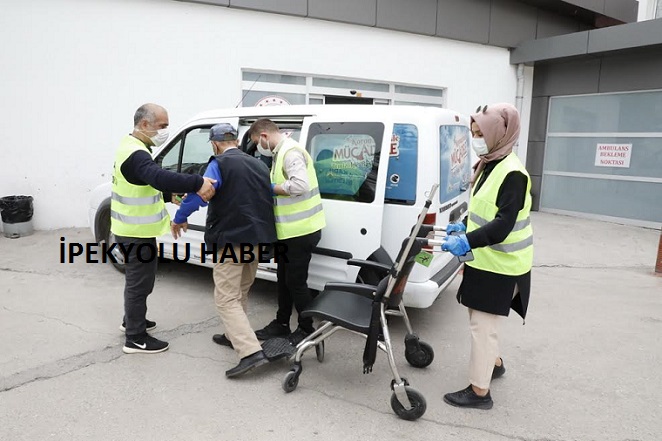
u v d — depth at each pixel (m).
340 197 3.83
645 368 3.47
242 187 3.17
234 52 7.81
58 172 7.24
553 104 10.22
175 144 4.84
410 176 3.61
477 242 2.59
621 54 8.87
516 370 3.43
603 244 7.45
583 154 9.73
